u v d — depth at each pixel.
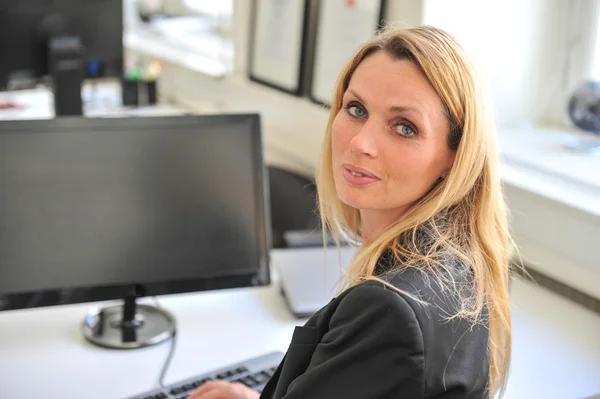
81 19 2.80
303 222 2.39
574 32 2.24
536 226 1.92
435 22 2.11
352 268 1.03
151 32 3.70
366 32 2.31
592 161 2.09
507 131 2.30
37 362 1.49
